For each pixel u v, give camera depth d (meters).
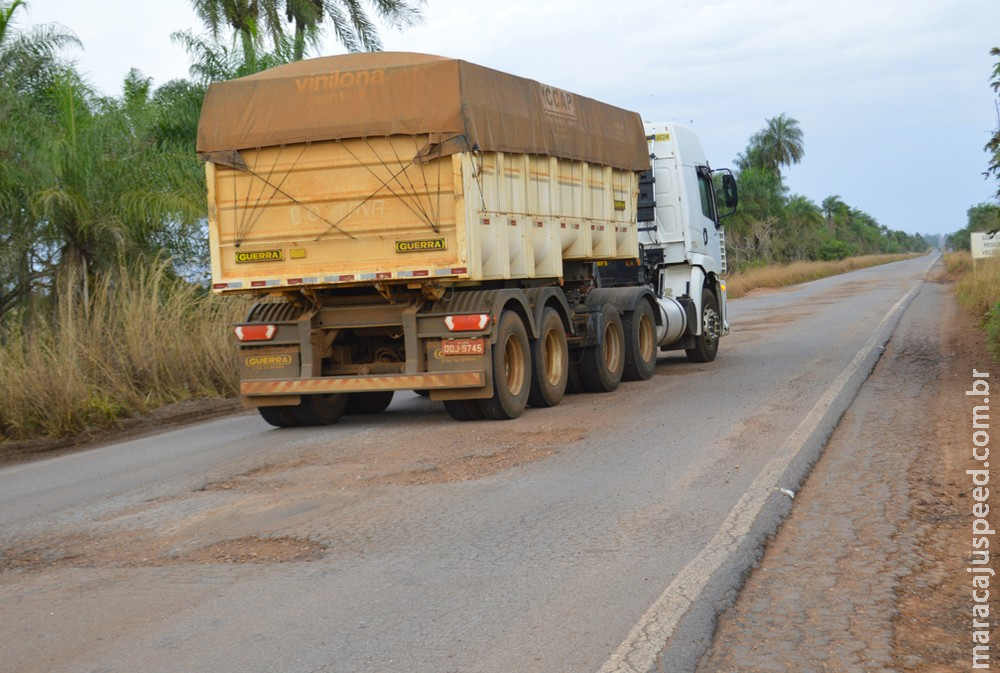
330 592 5.43
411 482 8.08
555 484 7.71
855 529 6.15
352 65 10.70
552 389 11.99
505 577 5.52
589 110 13.33
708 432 9.45
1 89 18.64
